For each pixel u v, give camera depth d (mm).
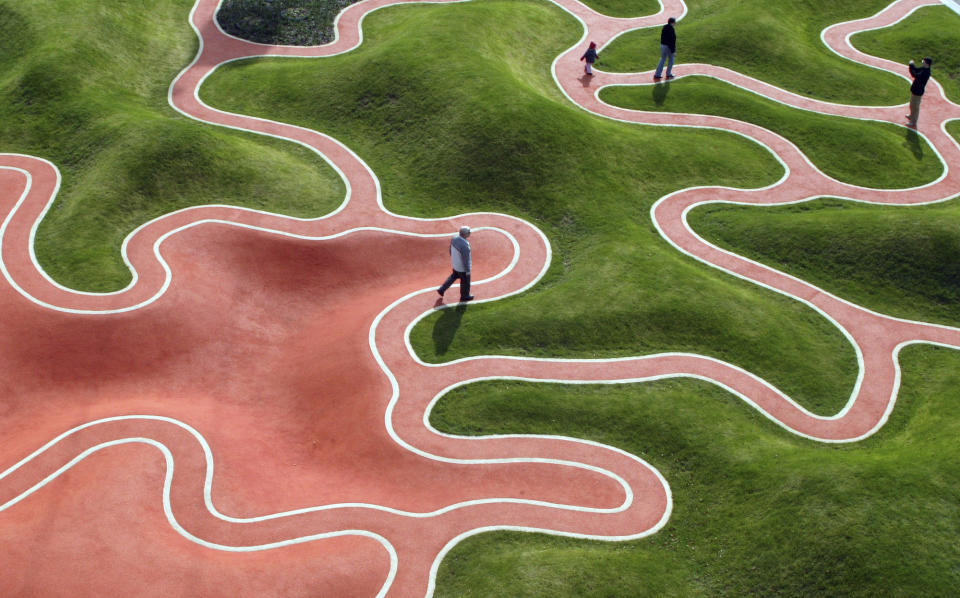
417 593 20344
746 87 44125
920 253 31766
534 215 34281
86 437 24141
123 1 46031
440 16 45438
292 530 21891
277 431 25734
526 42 46281
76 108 38062
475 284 30938
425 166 36625
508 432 25031
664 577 20703
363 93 40375
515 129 36531
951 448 23188
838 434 25344
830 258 32250
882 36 49281
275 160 36625
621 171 36188
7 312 28391
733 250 32906
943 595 19094
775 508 21891
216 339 28750
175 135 35781
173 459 23625
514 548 21578
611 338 28297
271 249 32188
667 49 43031
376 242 33000
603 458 24234
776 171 37625
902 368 28016
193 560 20688
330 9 49062
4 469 23094
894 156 38656
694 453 24141
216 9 48250
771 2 50125
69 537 20797
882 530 20516
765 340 28344
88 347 27578
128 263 30781
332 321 29875
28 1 44562
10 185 34375
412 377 26828
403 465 24000
